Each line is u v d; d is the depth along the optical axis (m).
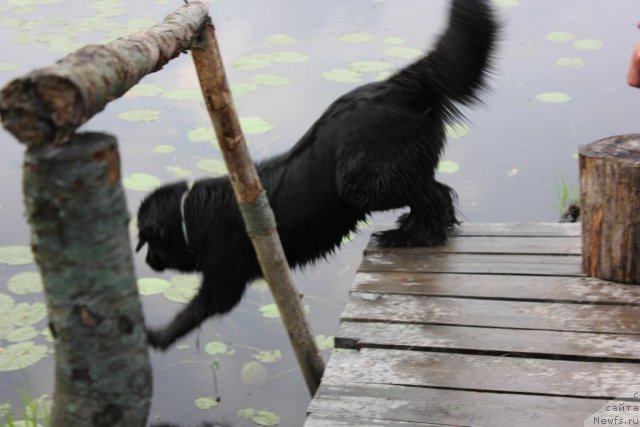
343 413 2.58
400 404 2.60
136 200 4.98
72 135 1.36
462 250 3.64
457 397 2.62
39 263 1.39
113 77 1.49
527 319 3.04
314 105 5.91
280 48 6.72
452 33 3.48
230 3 7.80
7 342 4.02
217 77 2.58
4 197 5.18
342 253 4.82
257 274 3.73
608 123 5.70
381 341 2.95
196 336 4.20
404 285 3.34
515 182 5.18
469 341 2.92
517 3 7.63
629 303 3.11
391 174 3.49
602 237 3.25
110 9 7.60
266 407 3.67
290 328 2.97
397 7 7.54
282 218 3.65
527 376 2.71
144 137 5.67
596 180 3.20
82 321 1.40
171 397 3.76
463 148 5.55
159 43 1.90
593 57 6.57
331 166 3.56
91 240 1.36
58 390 1.48
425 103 3.59
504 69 6.42
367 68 6.24
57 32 7.04
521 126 5.74
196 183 3.75
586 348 2.83
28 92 1.30
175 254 3.80
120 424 1.47
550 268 3.42
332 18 7.35
